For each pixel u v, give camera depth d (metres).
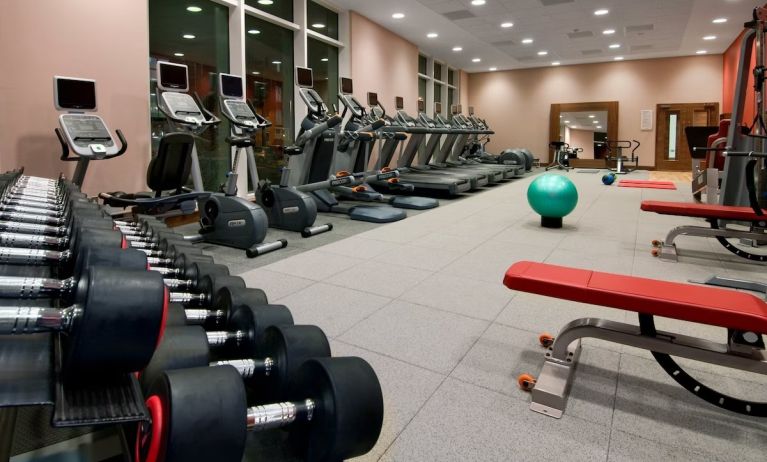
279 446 1.40
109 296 0.91
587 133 15.52
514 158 11.41
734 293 1.64
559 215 4.85
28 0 3.86
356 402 1.09
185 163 3.94
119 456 1.30
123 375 1.01
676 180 10.05
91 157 3.72
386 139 7.31
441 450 1.44
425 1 7.77
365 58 8.79
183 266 2.10
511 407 1.68
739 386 1.83
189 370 1.00
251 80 6.95
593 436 1.52
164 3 5.53
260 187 4.91
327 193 5.98
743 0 7.69
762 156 3.16
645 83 12.97
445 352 2.10
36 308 0.91
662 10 8.25
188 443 0.90
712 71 12.27
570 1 7.79
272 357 1.36
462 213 5.81
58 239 1.69
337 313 2.54
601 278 1.82
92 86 3.92
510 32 9.75
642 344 1.66
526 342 2.20
